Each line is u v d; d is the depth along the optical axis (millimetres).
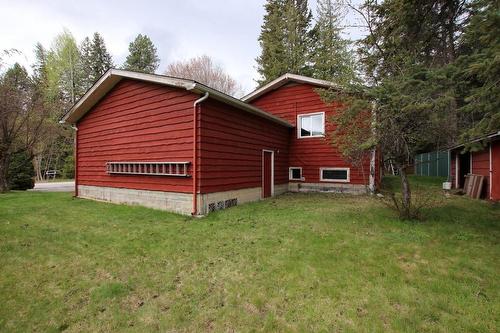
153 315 2617
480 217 5945
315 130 11031
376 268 3445
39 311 2701
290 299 2818
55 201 9055
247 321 2486
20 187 15211
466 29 5836
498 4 4082
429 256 3795
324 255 3875
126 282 3262
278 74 21203
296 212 6719
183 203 6949
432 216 5988
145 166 7895
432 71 4996
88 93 9062
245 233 5027
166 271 3537
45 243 4559
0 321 2541
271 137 10055
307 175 11141
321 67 17875
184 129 6941
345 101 5973
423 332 2262
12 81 12398
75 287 3162
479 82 4844
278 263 3658
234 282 3205
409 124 5180
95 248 4352
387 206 6719
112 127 9117
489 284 3006
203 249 4266
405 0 6688
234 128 7914
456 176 12023
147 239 4773
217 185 7184
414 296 2789
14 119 12320
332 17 18266
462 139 4695
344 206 7453
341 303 2713
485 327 2320
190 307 2734
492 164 8766
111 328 2443
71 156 29234
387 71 6121
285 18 22266
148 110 7910
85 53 32062
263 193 9422
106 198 9320
